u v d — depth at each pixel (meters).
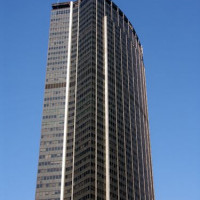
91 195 193.50
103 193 198.12
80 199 197.50
